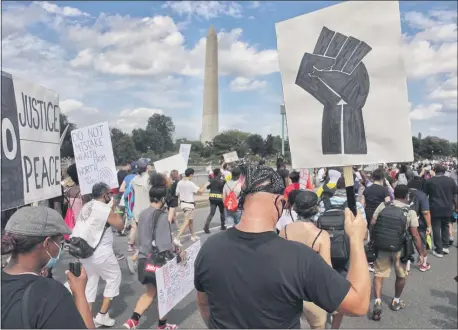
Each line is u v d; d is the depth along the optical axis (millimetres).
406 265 4961
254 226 1707
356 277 1595
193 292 5598
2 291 1528
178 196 8961
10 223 1662
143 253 4219
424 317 4859
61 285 1620
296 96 1982
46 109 3059
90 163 5246
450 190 7719
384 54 1820
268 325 1584
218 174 9898
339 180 4438
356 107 1881
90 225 4180
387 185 8500
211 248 1749
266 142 62719
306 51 1946
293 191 4621
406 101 1811
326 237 3264
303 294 1587
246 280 1605
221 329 1667
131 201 7711
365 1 1829
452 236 9148
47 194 3041
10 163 2541
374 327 4566
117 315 4773
